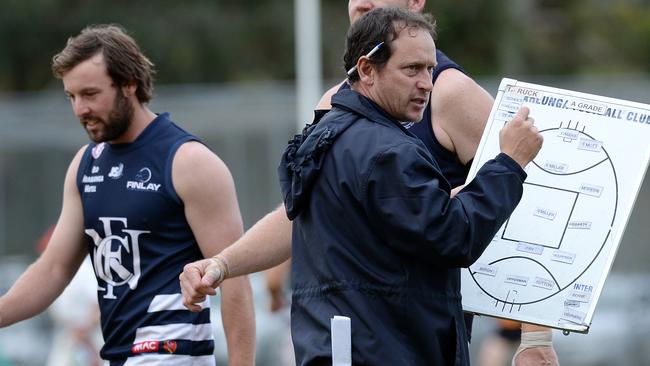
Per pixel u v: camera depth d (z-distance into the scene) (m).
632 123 16.36
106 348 19.78
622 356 45.53
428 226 14.56
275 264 17.72
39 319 53.62
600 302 46.91
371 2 18.03
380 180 14.80
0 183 69.19
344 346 14.91
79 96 19.36
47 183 69.12
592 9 136.50
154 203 19.44
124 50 19.50
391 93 15.41
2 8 115.00
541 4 134.88
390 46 15.34
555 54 132.12
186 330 19.39
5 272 61.47
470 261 14.76
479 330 42.19
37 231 68.88
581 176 16.38
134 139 19.72
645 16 138.00
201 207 19.44
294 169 15.64
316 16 71.19
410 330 15.05
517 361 17.34
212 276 16.78
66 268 20.52
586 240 16.20
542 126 16.61
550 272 16.27
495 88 68.31
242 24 118.75
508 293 16.38
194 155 19.53
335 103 15.73
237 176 66.00
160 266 19.45
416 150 14.95
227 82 117.94
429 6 116.62
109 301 19.72
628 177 16.22
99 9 115.94
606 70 134.88
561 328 16.11
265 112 67.06
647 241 60.44
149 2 116.69
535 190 16.47
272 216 17.78
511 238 16.45
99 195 19.78
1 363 46.25
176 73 115.44
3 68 116.69
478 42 119.88
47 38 116.81
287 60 119.62
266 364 44.09
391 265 15.00
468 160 17.20
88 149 20.39
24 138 69.38
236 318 19.78
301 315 15.74
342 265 15.20
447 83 17.17
